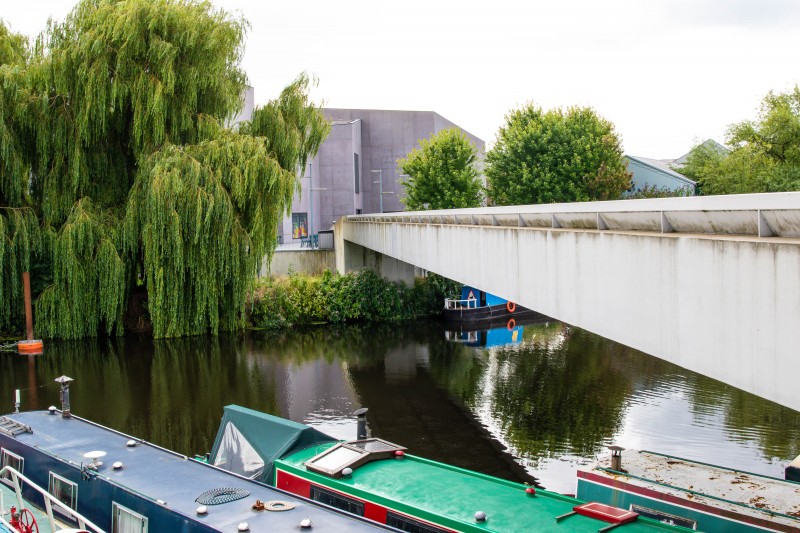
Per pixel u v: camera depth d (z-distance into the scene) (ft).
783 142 161.68
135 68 119.34
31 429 45.96
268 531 30.58
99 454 39.37
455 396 88.53
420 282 168.04
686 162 245.65
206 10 128.36
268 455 42.04
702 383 91.15
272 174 120.78
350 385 95.45
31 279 122.21
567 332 139.23
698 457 62.95
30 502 42.16
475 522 31.83
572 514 32.45
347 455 39.96
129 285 123.85
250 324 144.56
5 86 115.75
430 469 38.91
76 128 118.83
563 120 195.11
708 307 35.12
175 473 38.50
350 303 155.43
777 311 30.07
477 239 71.97
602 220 46.60
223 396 89.15
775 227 31.30
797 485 39.34
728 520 36.22
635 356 110.22
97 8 121.80
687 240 36.68
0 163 116.16
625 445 67.41
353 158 256.93
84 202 118.62
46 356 111.55
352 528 30.66
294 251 182.91
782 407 78.54
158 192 114.11
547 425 75.10
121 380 97.25
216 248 119.85
